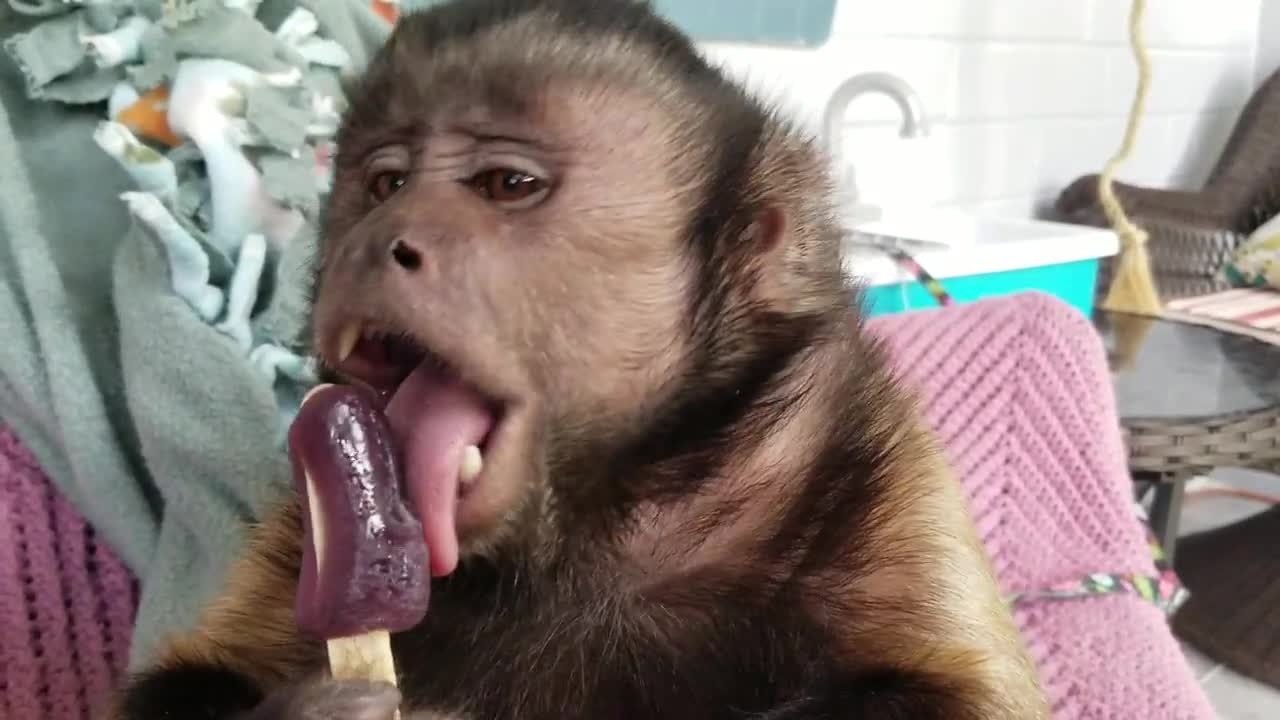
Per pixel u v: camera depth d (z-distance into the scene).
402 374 0.43
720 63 0.54
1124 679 0.67
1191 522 1.53
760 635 0.47
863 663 0.45
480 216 0.42
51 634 0.63
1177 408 1.03
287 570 0.52
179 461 0.62
